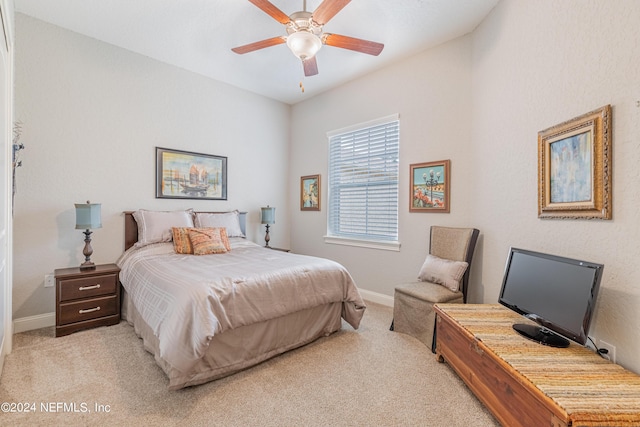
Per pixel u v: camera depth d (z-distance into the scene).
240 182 4.37
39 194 2.80
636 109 1.34
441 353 2.21
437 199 3.15
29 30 2.73
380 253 3.71
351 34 2.93
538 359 1.43
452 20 2.72
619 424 1.04
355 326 2.75
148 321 2.12
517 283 1.92
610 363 1.40
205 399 1.76
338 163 4.30
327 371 2.10
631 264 1.37
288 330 2.37
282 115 4.89
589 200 1.58
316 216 4.55
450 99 3.05
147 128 3.47
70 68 2.95
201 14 2.67
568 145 1.73
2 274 1.98
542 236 1.98
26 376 1.95
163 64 3.58
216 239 3.30
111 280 2.85
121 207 3.29
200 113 3.92
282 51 3.29
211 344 1.93
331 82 4.11
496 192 2.51
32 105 2.76
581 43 1.65
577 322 1.47
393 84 3.55
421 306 2.55
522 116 2.18
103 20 2.79
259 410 1.68
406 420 1.61
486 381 1.62
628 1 1.37
